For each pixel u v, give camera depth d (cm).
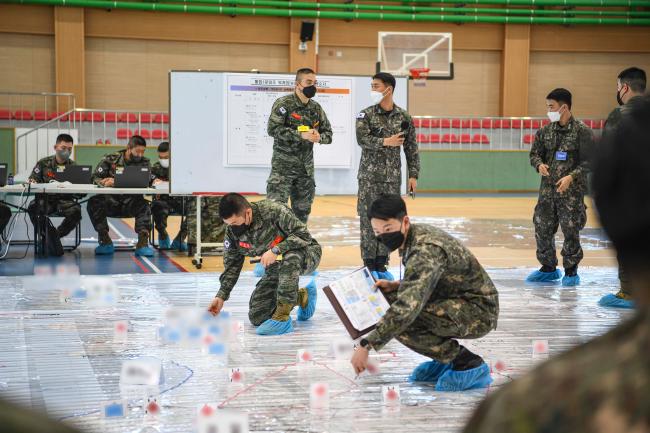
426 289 366
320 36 2084
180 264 870
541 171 728
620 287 664
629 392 61
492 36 2173
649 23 2184
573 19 2158
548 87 2222
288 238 534
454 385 405
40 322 565
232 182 868
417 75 2073
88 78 1980
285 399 392
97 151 1841
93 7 1928
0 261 877
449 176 2111
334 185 889
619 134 72
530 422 64
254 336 533
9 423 52
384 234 384
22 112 1878
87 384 414
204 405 346
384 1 2112
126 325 520
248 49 2062
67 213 941
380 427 351
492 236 1144
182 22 2011
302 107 762
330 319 589
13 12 1903
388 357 477
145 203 949
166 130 1958
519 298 670
